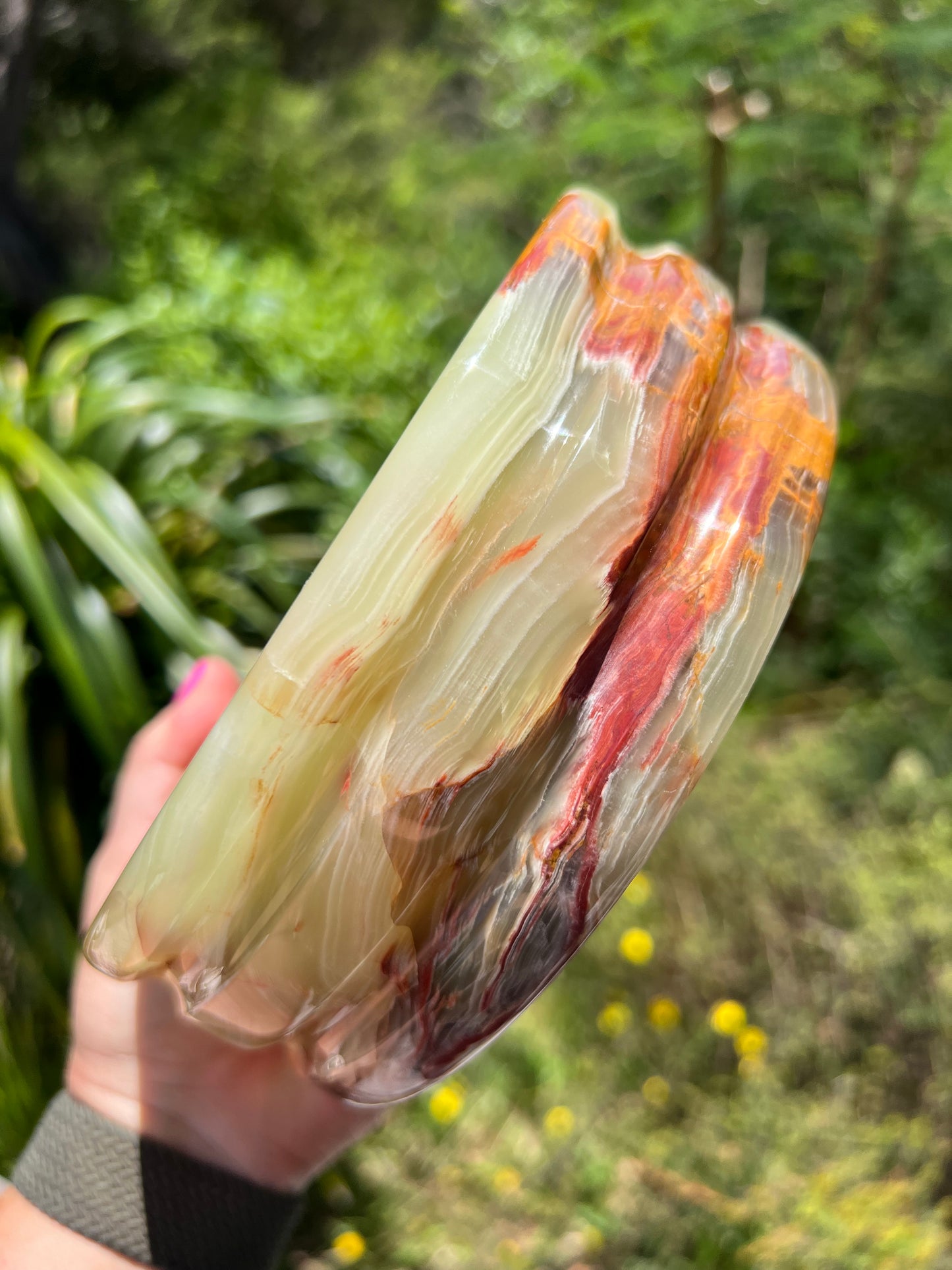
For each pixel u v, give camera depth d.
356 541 0.17
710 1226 0.55
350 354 0.96
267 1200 0.26
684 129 0.81
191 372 0.85
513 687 0.18
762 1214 0.54
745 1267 0.52
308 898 0.18
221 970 0.18
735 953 0.68
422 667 0.18
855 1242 0.52
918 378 1.12
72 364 0.75
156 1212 0.25
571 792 0.18
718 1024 0.61
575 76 0.80
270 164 1.48
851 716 0.94
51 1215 0.24
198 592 0.66
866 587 1.06
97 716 0.52
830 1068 0.63
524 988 0.19
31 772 0.55
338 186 1.52
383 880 0.18
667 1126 0.62
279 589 0.69
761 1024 0.65
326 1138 0.27
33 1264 0.24
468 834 0.18
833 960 0.66
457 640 0.18
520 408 0.18
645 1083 0.64
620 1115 0.63
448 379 0.18
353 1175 0.61
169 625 0.53
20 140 1.27
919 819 0.75
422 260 1.39
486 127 1.31
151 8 1.49
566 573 0.18
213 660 0.33
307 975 0.19
